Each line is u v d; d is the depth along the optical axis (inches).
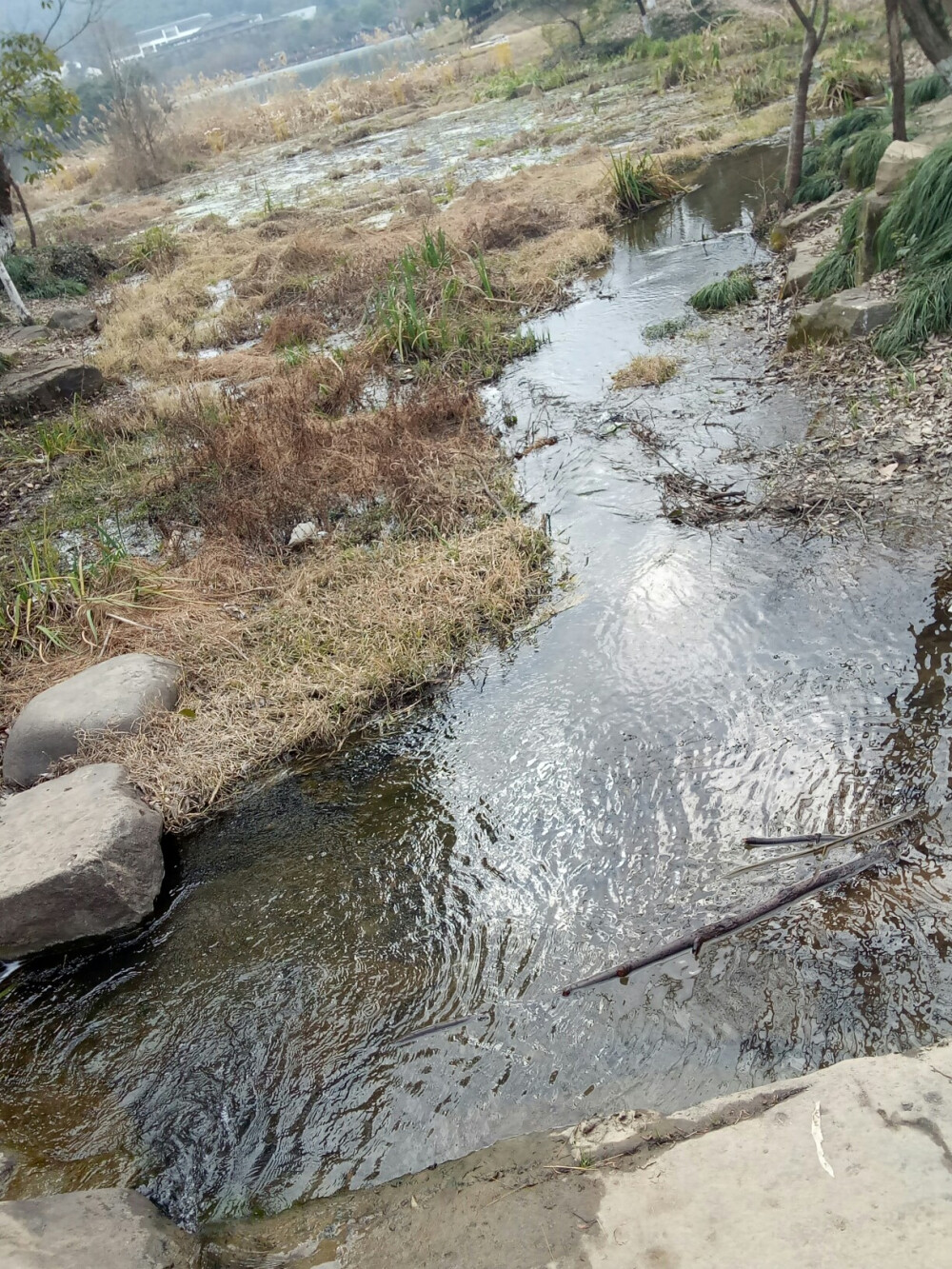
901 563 201.6
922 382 264.2
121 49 1417.3
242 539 282.2
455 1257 100.2
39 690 230.5
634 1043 123.7
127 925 164.7
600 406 320.2
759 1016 122.5
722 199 516.4
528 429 316.8
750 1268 88.4
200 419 364.5
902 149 317.1
